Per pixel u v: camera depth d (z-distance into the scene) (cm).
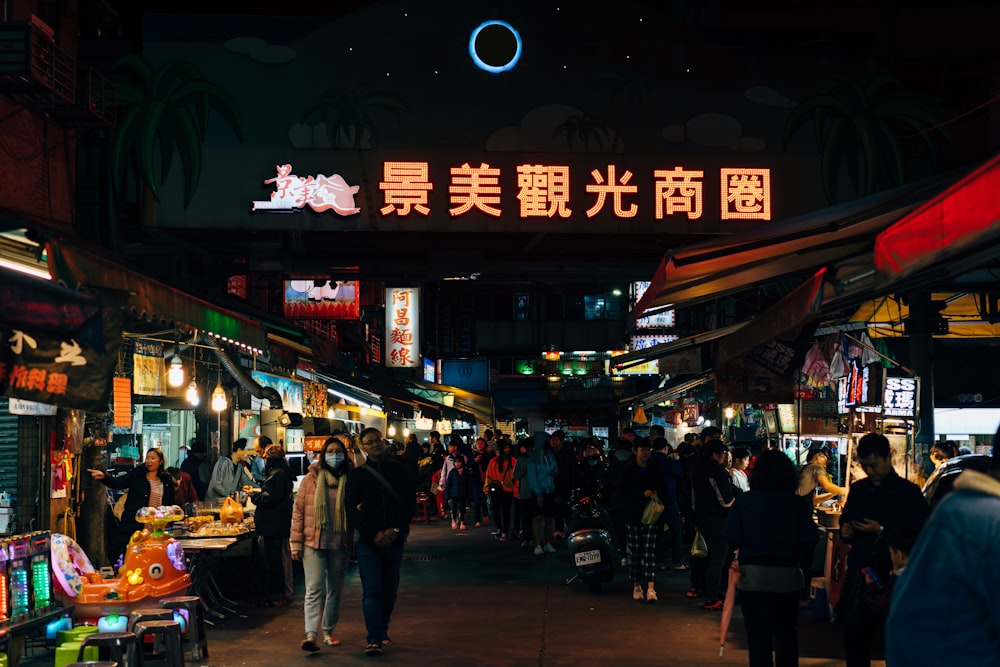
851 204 938
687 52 1905
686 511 1683
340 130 1869
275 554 1286
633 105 1891
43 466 1185
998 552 231
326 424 2050
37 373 590
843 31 1920
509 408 4941
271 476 1283
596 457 2473
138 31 1866
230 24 1878
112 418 1389
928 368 1667
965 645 234
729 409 2717
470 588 1450
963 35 1958
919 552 245
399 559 1040
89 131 1753
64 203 1522
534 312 6072
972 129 1933
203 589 1230
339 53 1886
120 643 777
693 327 3606
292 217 1855
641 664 927
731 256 867
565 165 1870
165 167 1842
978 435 2012
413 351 3189
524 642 1037
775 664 745
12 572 852
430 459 2817
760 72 1908
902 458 1230
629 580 1531
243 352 1748
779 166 1892
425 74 1883
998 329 1909
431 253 2028
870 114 1909
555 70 1894
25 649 990
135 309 902
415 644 1029
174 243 1933
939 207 515
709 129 1894
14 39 1241
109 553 1305
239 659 957
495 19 1886
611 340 6069
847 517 691
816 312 800
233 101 1867
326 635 1023
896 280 589
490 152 1870
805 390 1498
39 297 585
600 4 1908
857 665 672
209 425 1933
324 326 2898
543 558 1870
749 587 701
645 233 1870
